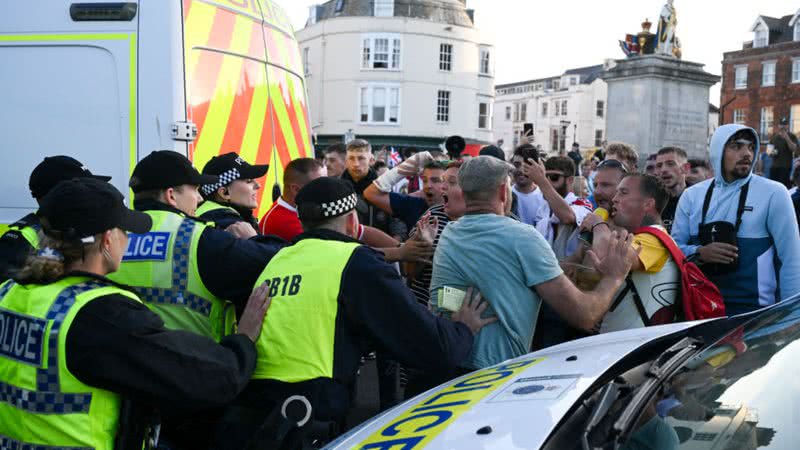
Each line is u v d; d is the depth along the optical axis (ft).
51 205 7.61
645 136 71.72
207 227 10.28
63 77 14.83
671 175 19.10
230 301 10.28
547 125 238.27
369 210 20.93
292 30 19.76
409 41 128.36
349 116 129.90
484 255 10.46
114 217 7.81
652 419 6.74
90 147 14.69
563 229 15.46
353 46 128.77
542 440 6.49
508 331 10.30
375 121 129.90
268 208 17.13
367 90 129.49
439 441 6.86
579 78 228.84
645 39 76.59
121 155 14.55
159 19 14.53
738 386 6.94
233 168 13.67
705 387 7.08
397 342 9.23
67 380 7.35
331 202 9.82
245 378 8.49
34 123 14.94
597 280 11.69
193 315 10.02
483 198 10.96
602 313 10.29
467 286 10.66
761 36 184.44
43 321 7.38
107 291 7.61
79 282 7.63
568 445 6.47
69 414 7.38
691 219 14.34
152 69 14.47
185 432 9.96
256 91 16.94
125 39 14.60
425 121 130.52
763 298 13.34
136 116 14.49
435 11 131.44
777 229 13.14
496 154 18.61
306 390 8.94
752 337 7.93
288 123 18.43
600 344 9.27
